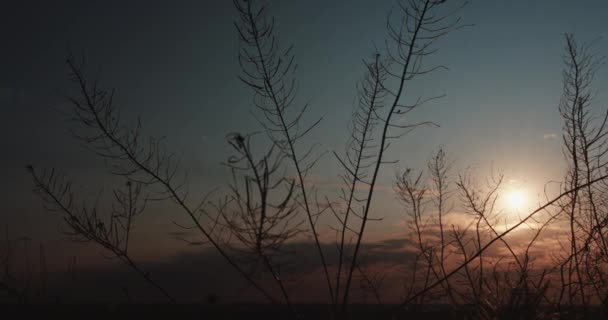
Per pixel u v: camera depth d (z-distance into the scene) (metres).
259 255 2.85
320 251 3.72
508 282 3.67
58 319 3.71
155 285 3.53
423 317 3.66
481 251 3.70
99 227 3.52
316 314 3.44
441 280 3.73
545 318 3.38
